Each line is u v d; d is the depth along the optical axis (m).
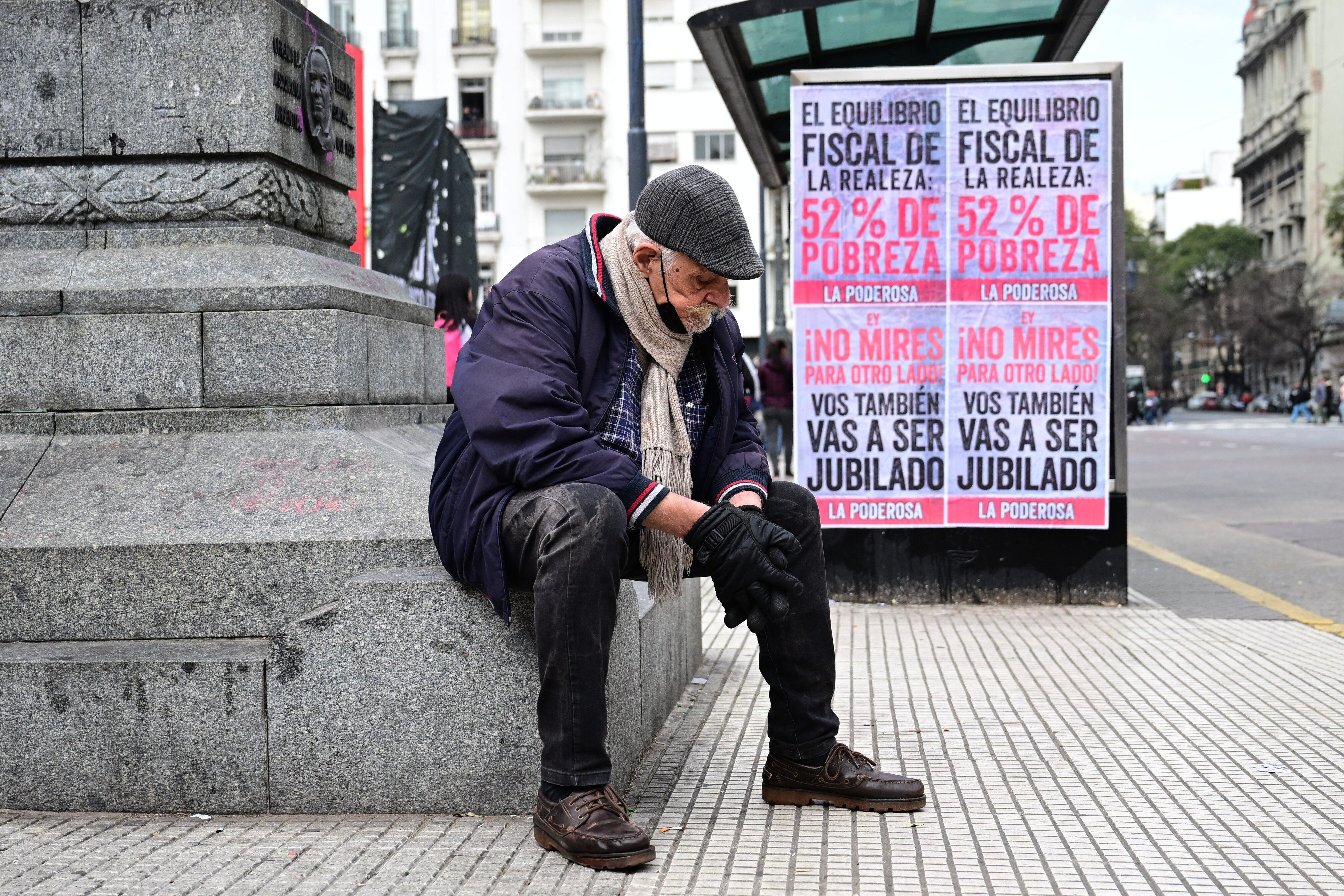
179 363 3.30
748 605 2.53
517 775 2.73
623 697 2.99
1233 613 6.01
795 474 6.16
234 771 2.76
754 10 6.34
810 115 6.04
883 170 6.04
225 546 2.93
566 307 2.65
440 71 49.47
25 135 3.55
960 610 5.92
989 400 6.05
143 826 2.68
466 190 15.23
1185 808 2.87
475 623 2.71
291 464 3.16
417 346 4.09
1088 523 6.02
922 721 3.73
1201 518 10.73
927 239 6.05
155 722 2.76
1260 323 67.50
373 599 2.73
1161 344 84.12
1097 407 6.00
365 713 2.74
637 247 2.63
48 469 3.19
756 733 3.59
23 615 2.95
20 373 3.32
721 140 48.88
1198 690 4.18
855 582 6.15
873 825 2.74
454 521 2.64
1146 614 5.81
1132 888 2.35
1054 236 5.99
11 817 2.74
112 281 3.37
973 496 6.08
